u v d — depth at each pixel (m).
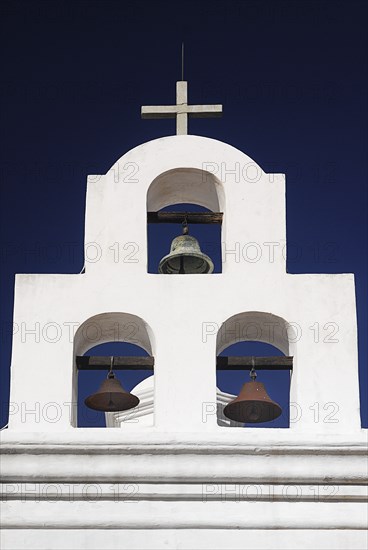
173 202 25.44
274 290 23.48
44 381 22.80
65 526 21.47
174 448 21.94
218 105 25.56
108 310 23.31
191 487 21.81
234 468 21.88
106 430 22.14
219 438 22.03
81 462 21.92
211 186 24.86
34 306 23.31
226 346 24.19
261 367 23.38
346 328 23.25
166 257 24.75
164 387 22.75
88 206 24.25
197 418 22.55
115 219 24.12
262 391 23.45
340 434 22.27
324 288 23.53
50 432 22.09
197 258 24.77
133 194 24.38
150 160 24.64
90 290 23.45
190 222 24.78
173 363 22.95
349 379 22.89
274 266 23.72
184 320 23.27
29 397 22.67
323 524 21.56
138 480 21.84
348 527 21.56
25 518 21.47
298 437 22.08
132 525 21.47
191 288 23.50
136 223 24.12
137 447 21.95
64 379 22.84
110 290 23.45
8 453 21.95
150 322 23.23
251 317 23.45
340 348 23.11
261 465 21.94
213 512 21.64
